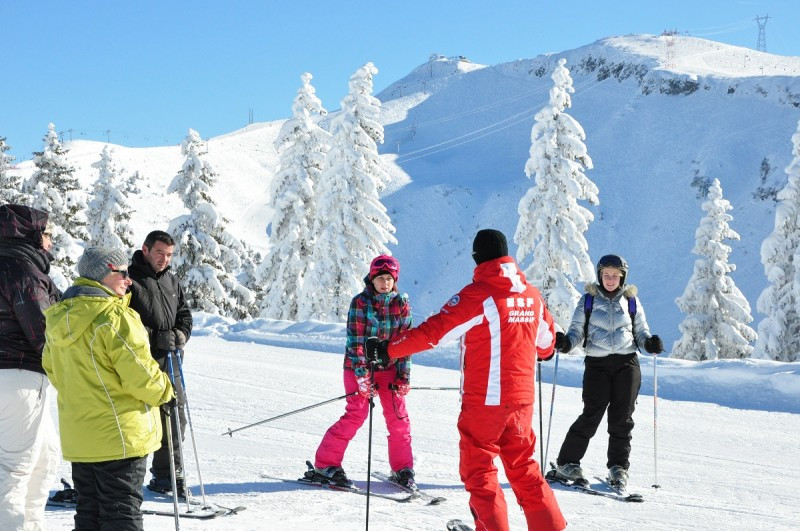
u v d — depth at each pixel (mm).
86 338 3820
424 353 15281
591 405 6770
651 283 78250
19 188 32438
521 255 24484
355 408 6359
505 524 4312
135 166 126125
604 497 6445
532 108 153625
